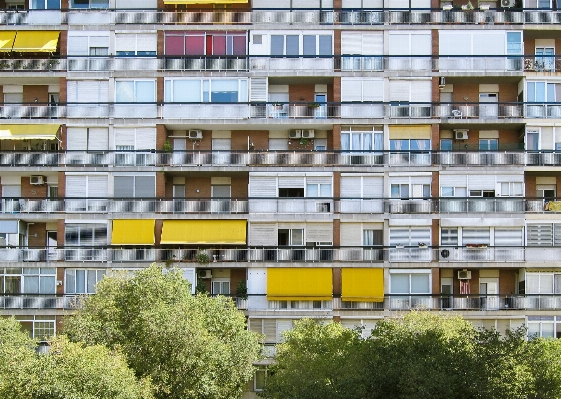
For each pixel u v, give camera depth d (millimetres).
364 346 57469
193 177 75062
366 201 72938
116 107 73688
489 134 75188
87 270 72812
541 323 72062
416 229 72875
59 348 56188
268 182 73438
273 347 71938
